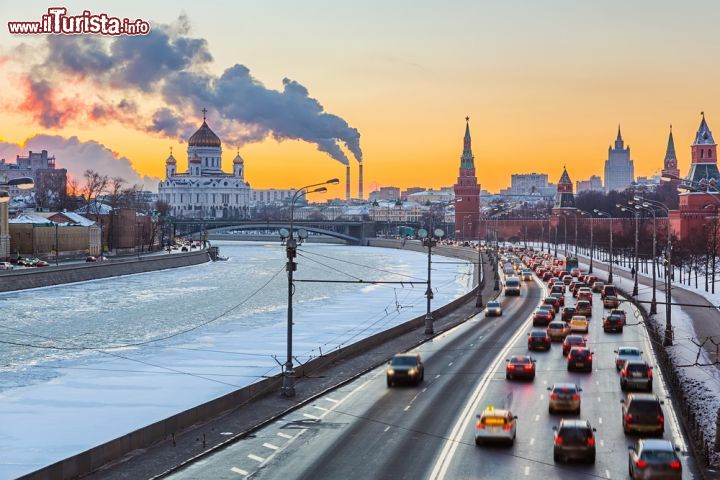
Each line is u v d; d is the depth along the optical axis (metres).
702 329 104.38
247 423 57.09
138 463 47.88
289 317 67.06
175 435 54.22
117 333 128.88
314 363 77.88
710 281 185.12
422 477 44.34
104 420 68.06
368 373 76.75
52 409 72.19
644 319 115.06
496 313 125.44
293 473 45.34
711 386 69.12
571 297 156.38
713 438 52.12
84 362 100.12
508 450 49.62
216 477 44.75
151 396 77.44
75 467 45.34
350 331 125.94
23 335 126.75
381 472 45.31
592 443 46.81
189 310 160.50
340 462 47.41
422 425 56.00
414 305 167.75
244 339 118.06
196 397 76.75
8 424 66.50
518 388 68.50
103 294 189.62
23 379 89.25
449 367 79.31
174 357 102.00
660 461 41.88
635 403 53.41
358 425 56.22
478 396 65.38
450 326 112.44
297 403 63.34
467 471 45.31
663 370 76.19
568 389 59.34
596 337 100.19
